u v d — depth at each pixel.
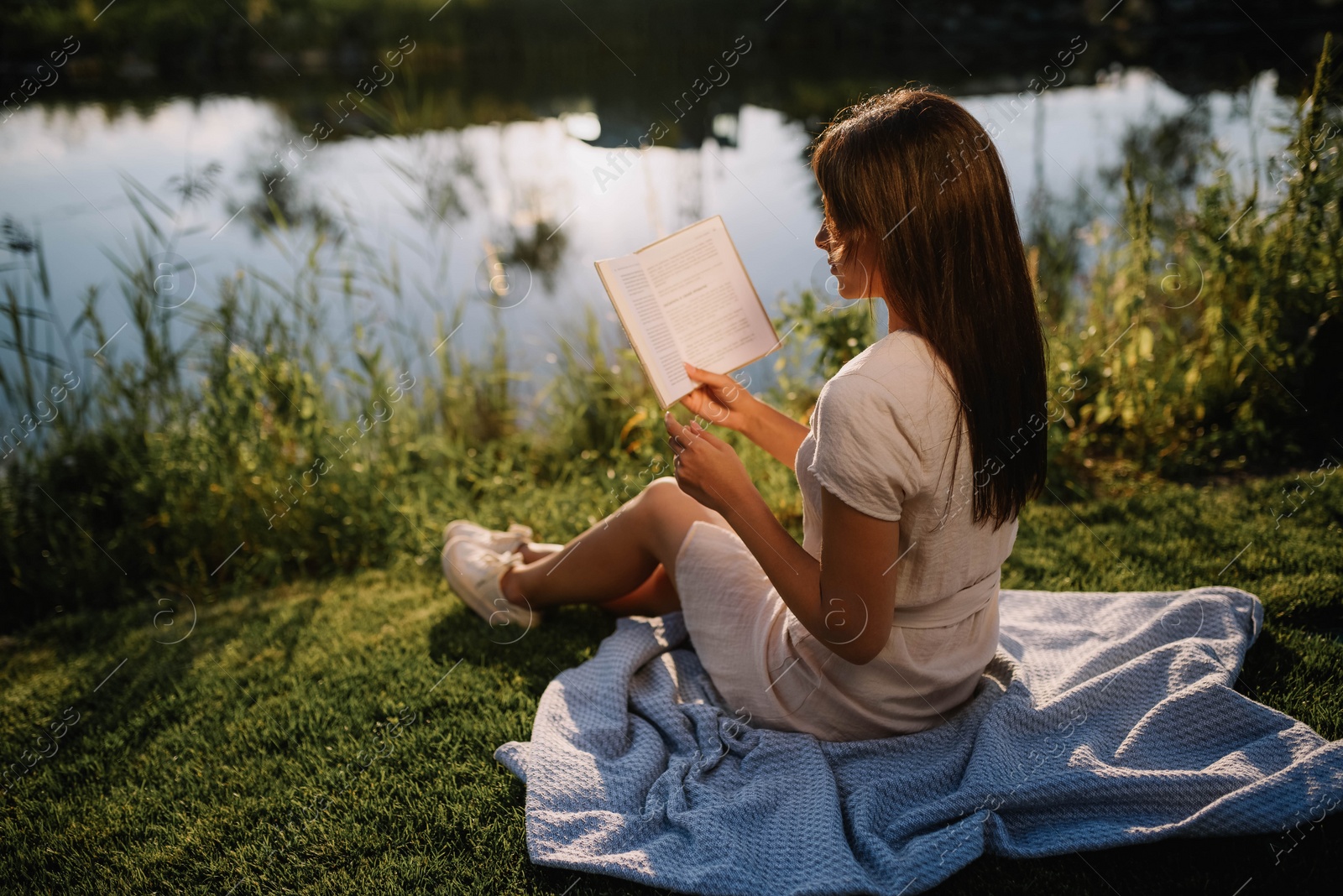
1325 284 2.79
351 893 1.40
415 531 2.78
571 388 3.52
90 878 1.49
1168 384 2.93
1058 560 2.32
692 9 12.58
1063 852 1.36
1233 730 1.50
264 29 12.37
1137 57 9.59
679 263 1.70
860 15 12.38
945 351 1.26
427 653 2.10
